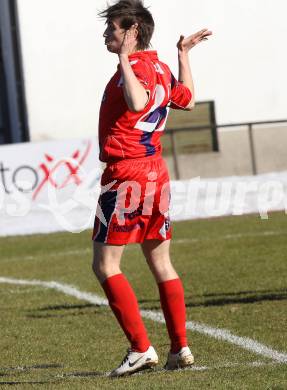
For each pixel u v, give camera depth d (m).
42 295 37.19
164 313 21.55
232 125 71.12
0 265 48.78
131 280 39.28
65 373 22.64
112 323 29.81
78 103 88.38
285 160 82.38
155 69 20.84
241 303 31.58
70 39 87.69
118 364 23.59
